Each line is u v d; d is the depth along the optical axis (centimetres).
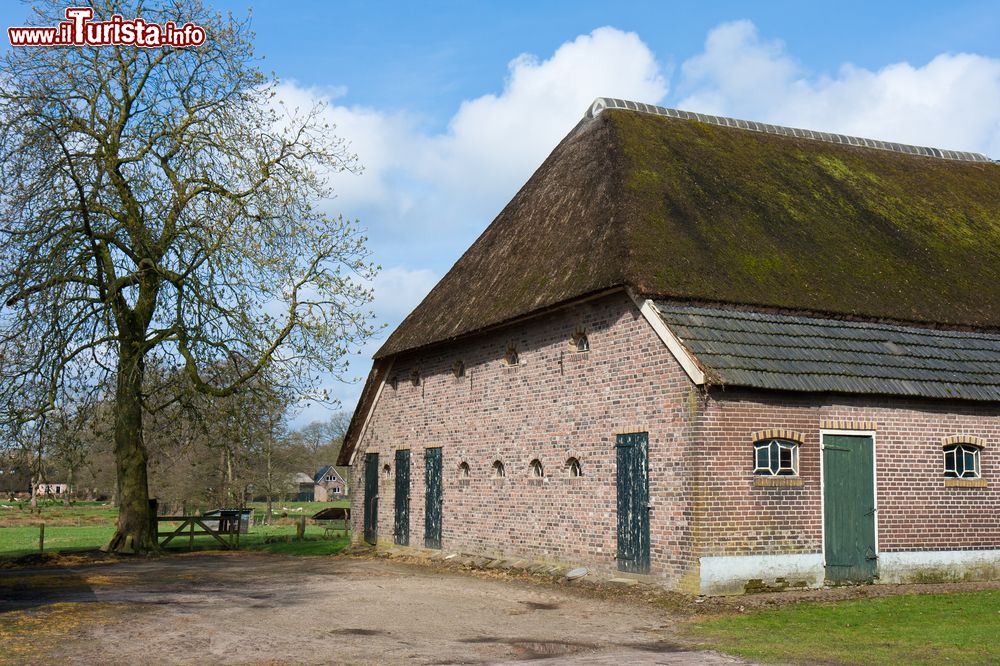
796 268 1858
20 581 1866
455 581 1877
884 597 1526
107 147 2395
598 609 1476
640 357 1695
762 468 1596
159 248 2372
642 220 1834
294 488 7081
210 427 2500
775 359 1619
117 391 2403
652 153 2138
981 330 1931
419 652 1095
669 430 1611
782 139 2464
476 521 2239
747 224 1953
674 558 1581
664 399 1627
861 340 1761
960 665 989
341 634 1221
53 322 2222
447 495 2377
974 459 1786
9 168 2209
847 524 1644
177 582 1853
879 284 1914
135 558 2536
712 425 1554
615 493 1750
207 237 2350
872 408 1688
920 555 1698
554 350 1969
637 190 1948
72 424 2331
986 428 1789
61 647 1096
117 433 2577
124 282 2441
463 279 2539
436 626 1305
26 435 2266
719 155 2238
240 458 2583
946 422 1752
